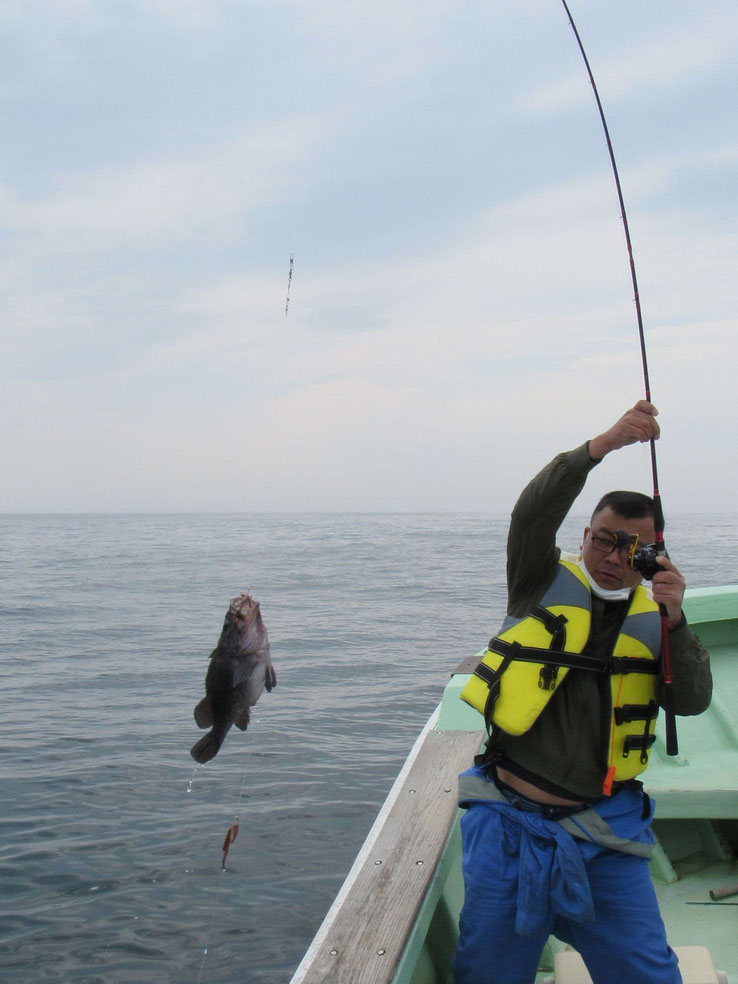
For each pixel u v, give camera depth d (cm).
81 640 1644
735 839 363
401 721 1014
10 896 561
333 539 6775
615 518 220
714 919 318
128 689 1178
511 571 231
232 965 483
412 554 4775
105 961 487
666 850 361
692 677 215
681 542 5403
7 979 469
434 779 311
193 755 188
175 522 14562
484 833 220
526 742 220
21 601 2358
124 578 3186
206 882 578
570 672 218
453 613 2156
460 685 384
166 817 691
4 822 680
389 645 1622
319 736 939
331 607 2284
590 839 210
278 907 546
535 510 217
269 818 689
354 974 201
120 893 565
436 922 279
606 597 224
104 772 802
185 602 2341
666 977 213
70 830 665
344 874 591
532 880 209
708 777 348
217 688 193
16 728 961
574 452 213
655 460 222
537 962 221
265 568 3725
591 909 206
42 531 9719
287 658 1468
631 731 218
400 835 269
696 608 436
